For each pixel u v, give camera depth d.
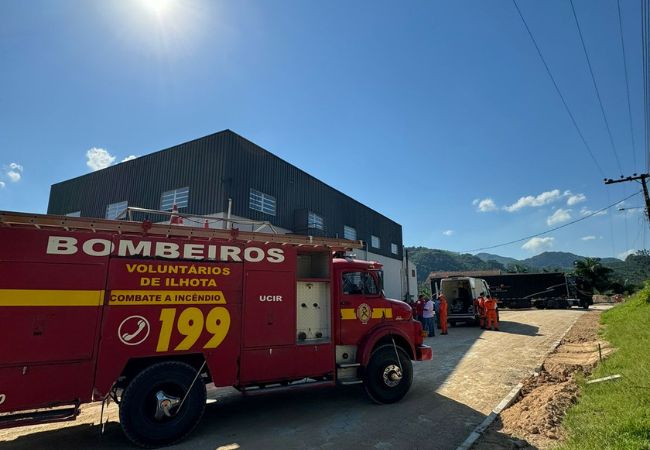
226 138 19.55
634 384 6.27
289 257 6.66
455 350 12.44
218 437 5.48
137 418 5.09
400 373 7.11
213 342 5.76
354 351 7.21
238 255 6.20
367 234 34.00
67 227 5.03
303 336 6.71
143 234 5.54
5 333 4.56
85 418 6.45
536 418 5.59
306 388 6.43
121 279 5.27
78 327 4.93
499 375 8.82
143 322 5.32
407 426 5.80
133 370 5.41
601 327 16.66
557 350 11.91
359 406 6.87
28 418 4.63
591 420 5.10
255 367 6.05
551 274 34.09
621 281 59.16
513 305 34.84
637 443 4.08
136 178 22.56
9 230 4.76
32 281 4.77
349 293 7.28
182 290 5.65
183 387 5.42
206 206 19.22
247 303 6.13
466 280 21.41
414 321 7.86
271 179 22.08
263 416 6.38
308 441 5.27
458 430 5.59
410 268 44.22
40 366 4.68
